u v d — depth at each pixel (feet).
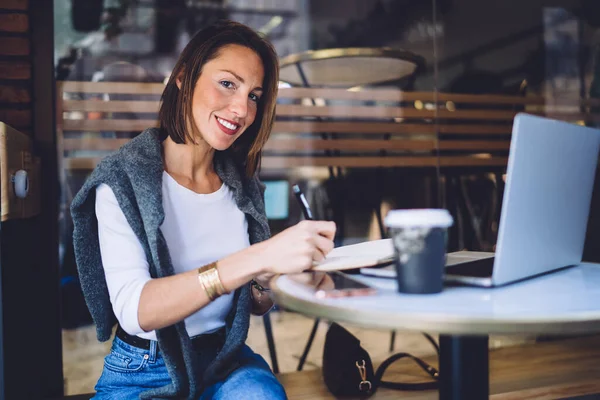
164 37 10.00
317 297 2.57
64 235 8.20
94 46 9.32
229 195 4.22
